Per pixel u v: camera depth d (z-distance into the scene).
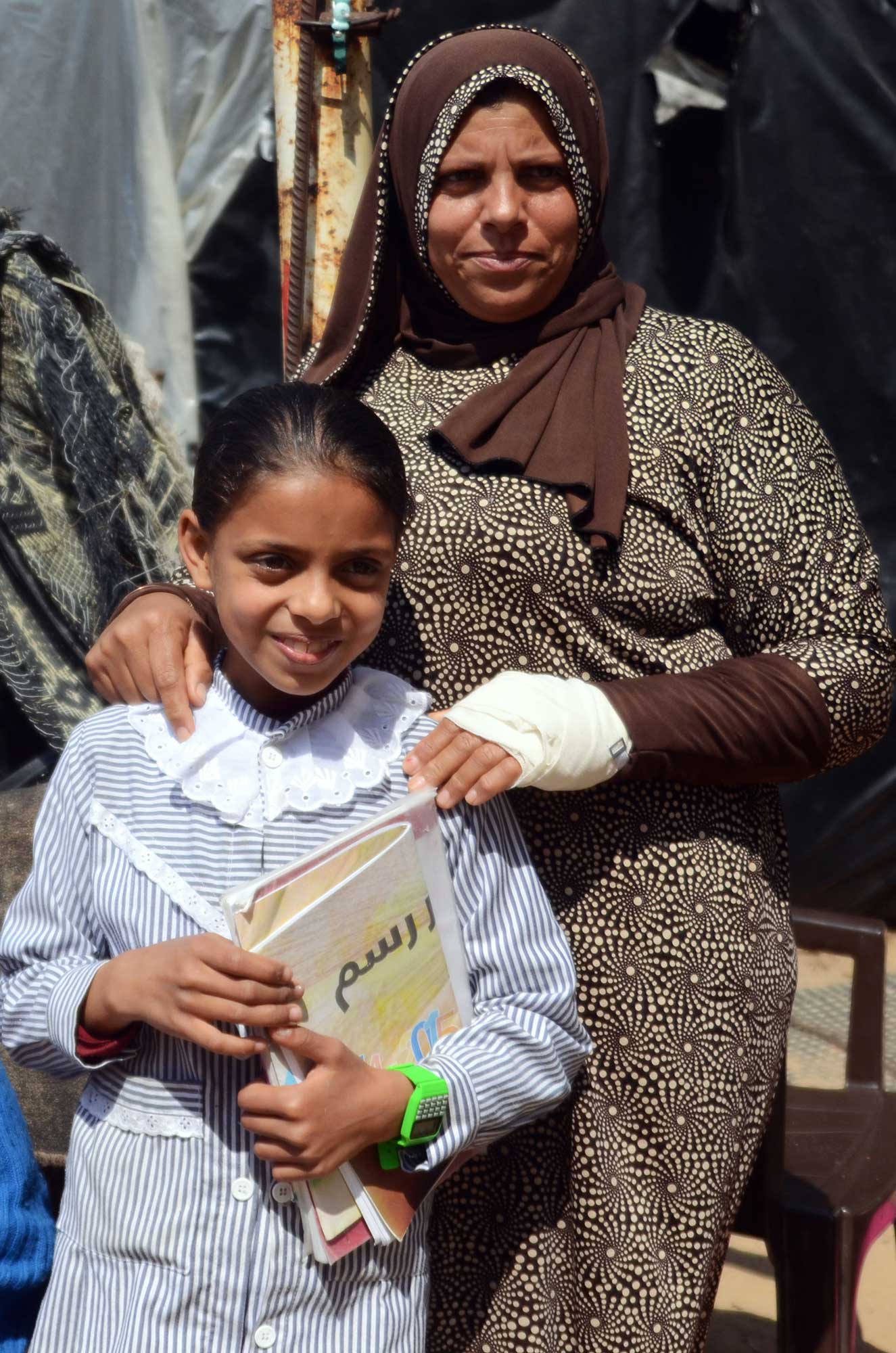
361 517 1.34
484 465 1.61
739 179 3.90
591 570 1.60
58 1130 1.98
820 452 1.70
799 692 1.56
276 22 2.24
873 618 1.64
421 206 1.65
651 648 1.64
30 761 2.58
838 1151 2.30
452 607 1.62
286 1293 1.36
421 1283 1.47
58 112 3.52
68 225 3.57
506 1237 1.66
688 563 1.64
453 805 1.46
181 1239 1.36
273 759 1.43
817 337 3.98
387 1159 1.38
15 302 2.50
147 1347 1.34
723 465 1.64
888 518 4.05
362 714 1.49
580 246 1.70
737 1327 2.78
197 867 1.40
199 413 3.73
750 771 1.57
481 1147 1.46
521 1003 1.49
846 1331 2.09
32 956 1.47
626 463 1.60
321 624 1.35
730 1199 1.68
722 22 3.83
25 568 2.48
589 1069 1.64
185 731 1.45
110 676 1.56
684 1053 1.63
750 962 1.67
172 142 3.57
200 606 1.62
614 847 1.63
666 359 1.66
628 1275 1.63
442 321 1.74
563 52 1.66
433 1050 1.43
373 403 1.74
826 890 4.29
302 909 1.31
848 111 3.83
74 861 1.46
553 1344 1.65
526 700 1.47
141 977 1.31
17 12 3.48
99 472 2.52
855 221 3.89
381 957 1.38
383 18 2.12
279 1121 1.28
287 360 2.26
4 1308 1.54
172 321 3.62
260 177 3.62
